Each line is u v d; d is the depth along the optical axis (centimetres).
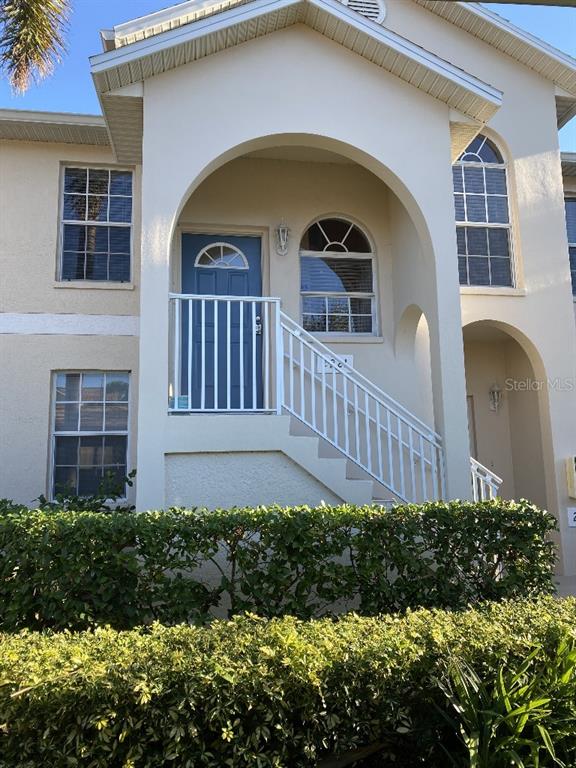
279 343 587
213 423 548
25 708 239
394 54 621
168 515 434
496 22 881
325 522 437
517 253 855
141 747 244
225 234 839
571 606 348
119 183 877
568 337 844
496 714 256
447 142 644
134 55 572
